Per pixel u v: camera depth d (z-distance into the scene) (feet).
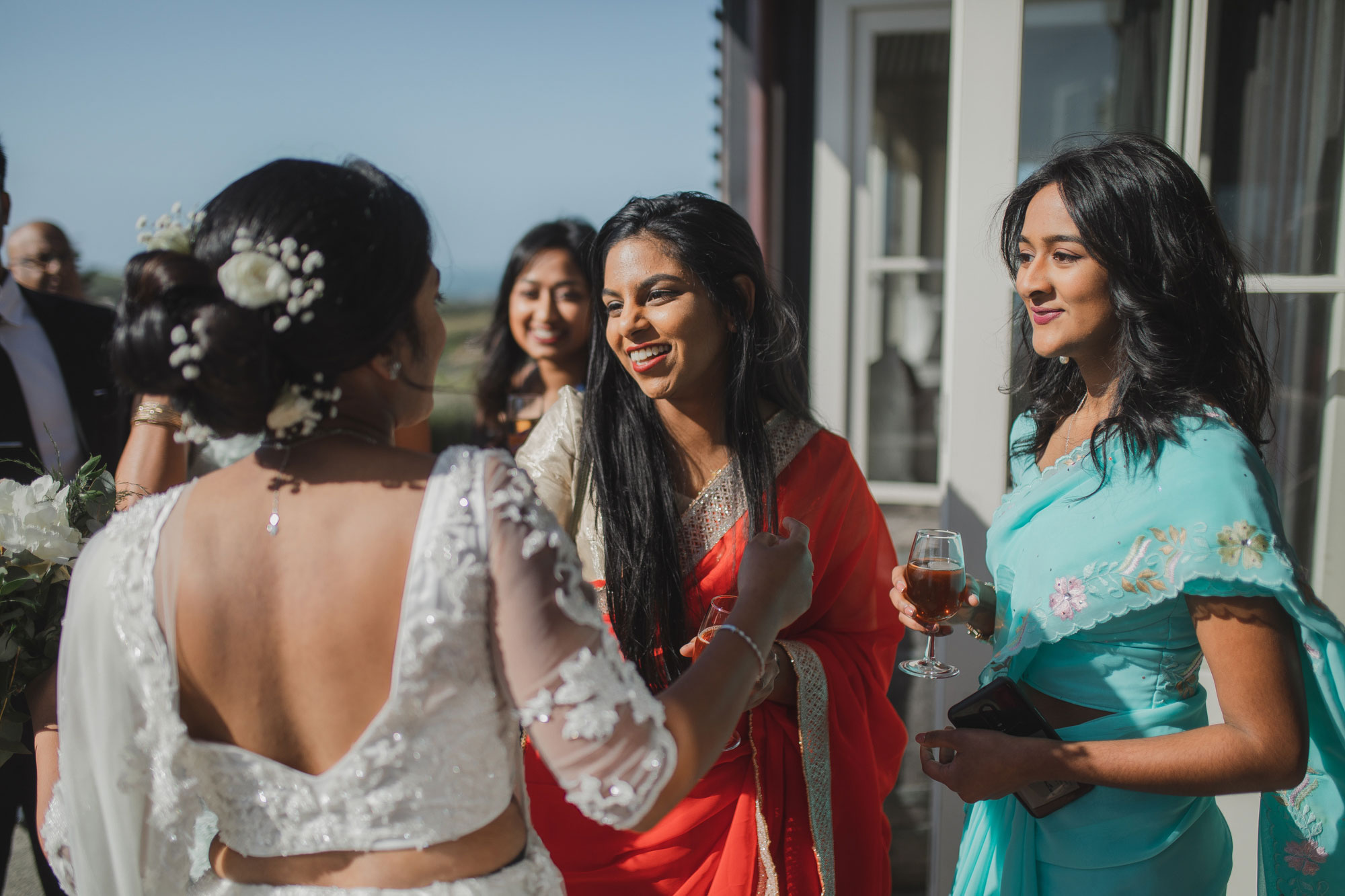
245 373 2.71
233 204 2.83
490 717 2.96
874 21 11.17
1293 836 4.26
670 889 4.91
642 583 5.13
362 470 2.98
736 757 5.09
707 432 5.38
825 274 11.66
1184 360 3.99
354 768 2.81
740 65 11.45
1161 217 3.98
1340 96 6.28
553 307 9.76
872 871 5.18
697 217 5.04
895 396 14.21
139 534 3.01
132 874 3.22
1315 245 6.39
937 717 6.68
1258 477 3.79
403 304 2.96
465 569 2.79
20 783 7.13
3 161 7.47
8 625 4.22
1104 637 4.12
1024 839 4.48
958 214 6.42
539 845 3.36
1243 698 3.65
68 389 7.79
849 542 5.57
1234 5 6.25
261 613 2.84
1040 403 5.16
